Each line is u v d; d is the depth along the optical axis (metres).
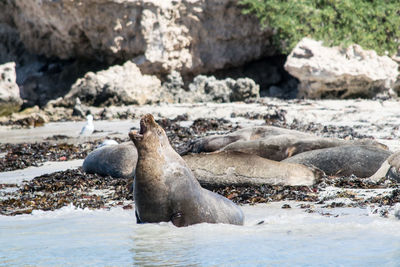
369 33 95.06
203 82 97.06
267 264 17.28
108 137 63.03
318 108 75.62
